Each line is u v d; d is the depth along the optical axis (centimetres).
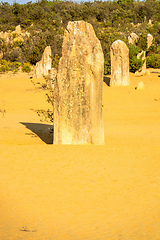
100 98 1246
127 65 3272
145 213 617
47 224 558
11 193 707
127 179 827
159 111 2348
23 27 9138
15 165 930
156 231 536
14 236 504
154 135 1548
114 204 661
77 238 502
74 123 1244
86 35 1241
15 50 7088
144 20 9925
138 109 2462
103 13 10012
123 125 1925
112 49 3244
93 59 1216
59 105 1244
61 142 1251
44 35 7450
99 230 536
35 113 2395
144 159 1032
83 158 1025
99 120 1253
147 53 5056
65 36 1262
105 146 1224
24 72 5459
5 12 10025
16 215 594
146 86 3212
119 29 8431
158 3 10875
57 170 890
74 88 1228
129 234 521
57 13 10156
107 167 932
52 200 674
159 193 729
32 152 1091
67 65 1224
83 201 673
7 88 3522
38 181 794
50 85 3225
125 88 3172
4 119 1994
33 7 10256
